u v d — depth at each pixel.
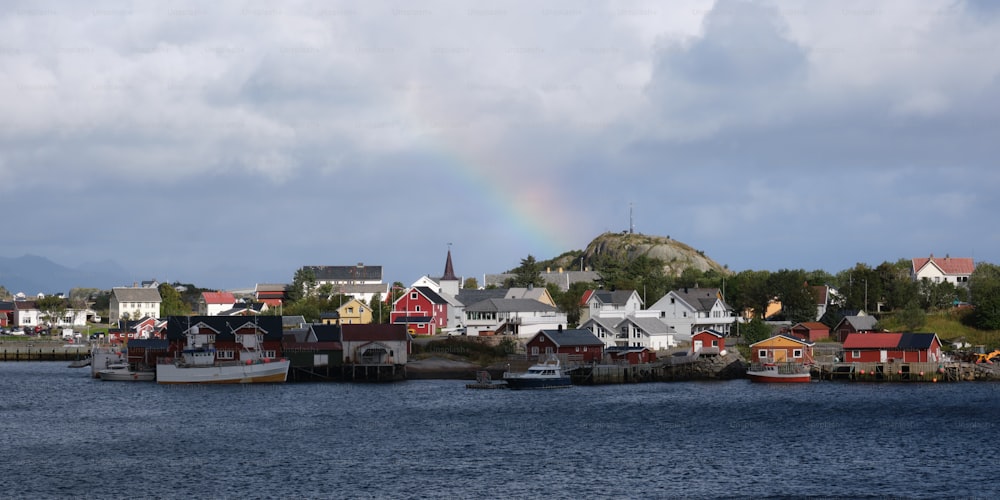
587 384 160.50
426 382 162.62
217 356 163.38
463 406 130.62
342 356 165.75
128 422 115.81
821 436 106.25
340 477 85.62
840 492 80.94
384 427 111.81
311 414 122.50
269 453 96.19
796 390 151.75
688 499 78.56
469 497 78.69
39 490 81.06
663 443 101.88
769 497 79.19
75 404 132.38
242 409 127.19
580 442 102.38
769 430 110.25
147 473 87.25
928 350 165.75
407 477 85.62
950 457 94.75
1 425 113.56
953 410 126.62
